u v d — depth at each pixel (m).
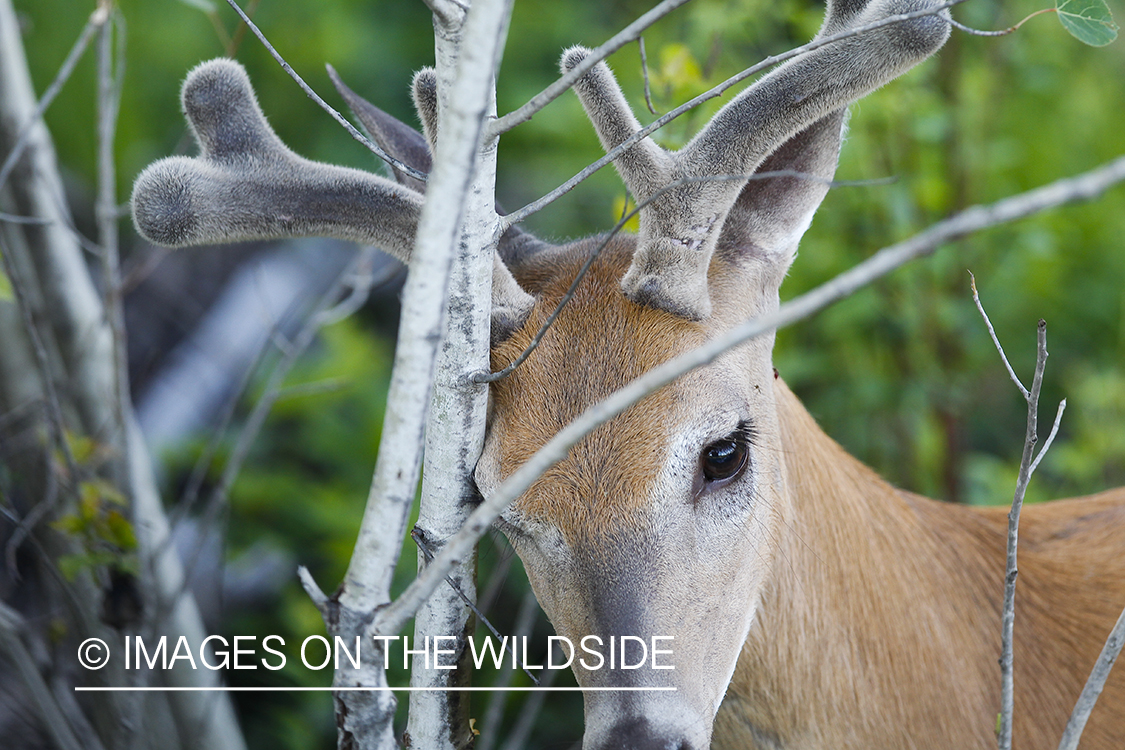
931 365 11.09
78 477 7.49
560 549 5.52
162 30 13.61
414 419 4.46
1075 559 7.60
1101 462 11.09
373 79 14.31
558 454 4.06
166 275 13.33
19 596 9.68
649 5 13.65
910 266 10.81
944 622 6.70
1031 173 12.98
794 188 6.16
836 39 4.88
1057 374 12.40
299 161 5.68
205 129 5.65
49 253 8.28
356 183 5.63
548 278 6.08
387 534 4.61
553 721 9.56
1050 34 11.96
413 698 5.68
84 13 13.18
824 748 6.52
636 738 5.18
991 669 6.75
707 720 5.52
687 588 5.51
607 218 12.44
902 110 10.43
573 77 4.66
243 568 10.83
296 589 10.20
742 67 10.37
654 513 5.45
